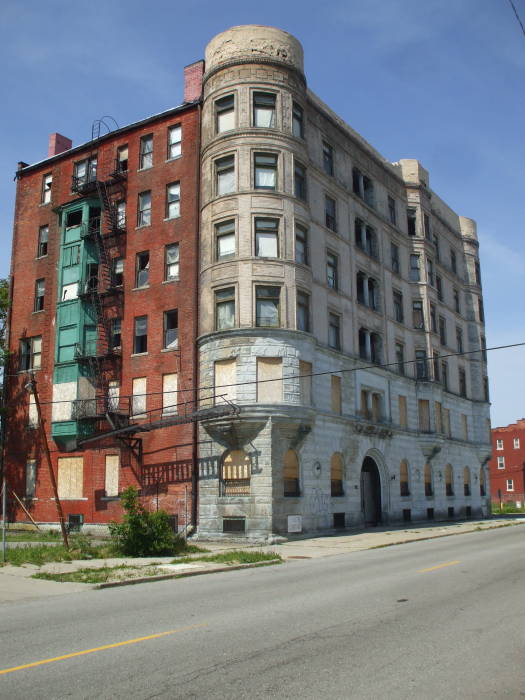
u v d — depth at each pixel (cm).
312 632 934
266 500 2894
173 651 830
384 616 1052
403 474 4225
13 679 719
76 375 3709
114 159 3934
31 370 3978
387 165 4647
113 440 3497
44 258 4131
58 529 3578
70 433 3625
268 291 3156
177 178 3625
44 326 3997
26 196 4353
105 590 1454
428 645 856
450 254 5584
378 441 3922
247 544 2773
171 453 3256
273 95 3400
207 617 1061
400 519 4034
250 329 3047
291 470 3106
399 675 722
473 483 5394
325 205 3781
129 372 3547
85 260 3872
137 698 648
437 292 5034
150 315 3544
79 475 3612
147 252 3669
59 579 1591
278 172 3309
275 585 1470
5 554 1948
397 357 4366
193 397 3234
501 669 746
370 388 3925
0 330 4453
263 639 893
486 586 1378
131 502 2186
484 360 5888
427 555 2133
